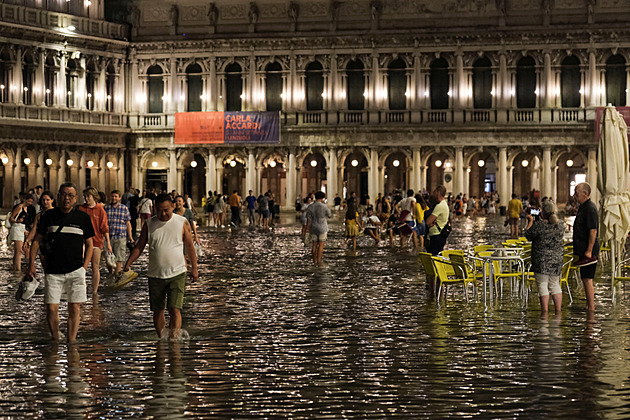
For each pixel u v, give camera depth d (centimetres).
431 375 1625
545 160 8338
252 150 8581
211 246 4744
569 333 2028
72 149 8100
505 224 5534
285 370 1670
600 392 1494
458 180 8400
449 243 4941
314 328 2122
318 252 3731
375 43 8369
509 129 8294
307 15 8444
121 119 8556
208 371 1661
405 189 8625
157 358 1770
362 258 4016
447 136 8375
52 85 7925
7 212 7525
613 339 1948
